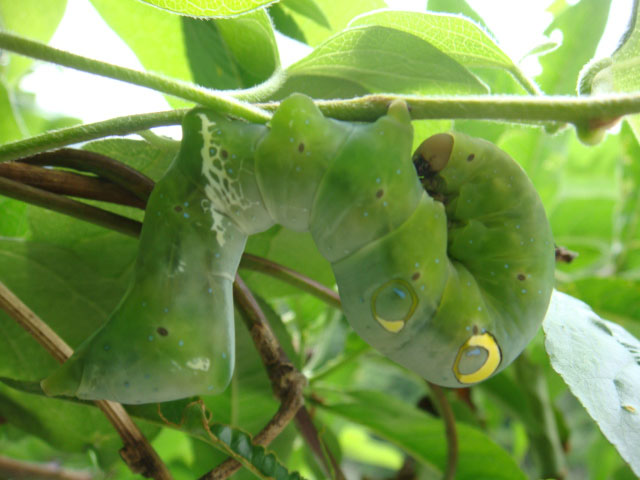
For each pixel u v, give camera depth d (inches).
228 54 3.7
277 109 2.5
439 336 2.6
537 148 4.9
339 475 3.4
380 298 2.5
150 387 2.5
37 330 2.8
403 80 3.2
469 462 4.2
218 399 3.7
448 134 2.7
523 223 2.8
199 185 2.5
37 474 5.1
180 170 2.6
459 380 2.7
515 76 3.2
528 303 2.7
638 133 3.4
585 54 4.5
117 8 3.8
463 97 2.6
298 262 3.8
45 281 3.4
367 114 2.6
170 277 2.5
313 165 2.5
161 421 3.0
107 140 3.1
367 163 2.5
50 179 2.8
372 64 3.2
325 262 3.9
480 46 3.1
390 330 2.6
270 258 3.8
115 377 2.5
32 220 3.4
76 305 3.4
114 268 3.5
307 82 3.3
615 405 2.6
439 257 2.6
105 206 3.3
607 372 2.7
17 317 2.8
